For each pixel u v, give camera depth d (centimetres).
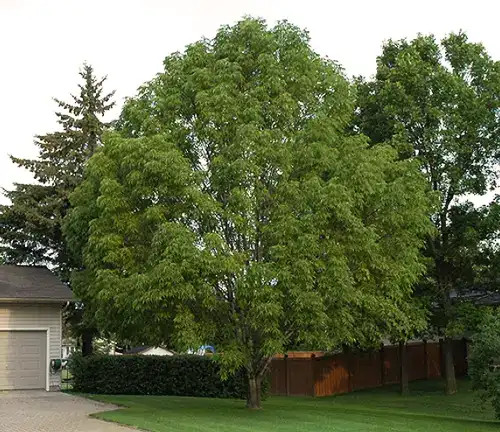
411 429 1548
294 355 2811
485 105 2531
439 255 2588
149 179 1591
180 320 1546
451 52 2681
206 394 2392
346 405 2277
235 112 1673
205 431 1359
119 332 1884
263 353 1684
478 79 2655
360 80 2745
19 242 3209
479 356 1691
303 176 1712
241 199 1570
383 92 2573
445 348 2750
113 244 1623
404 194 1775
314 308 1530
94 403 1958
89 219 1847
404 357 2738
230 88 1716
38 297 2414
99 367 2498
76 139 3316
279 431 1400
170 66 1831
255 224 1630
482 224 2450
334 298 1578
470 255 2531
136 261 1659
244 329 1711
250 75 1805
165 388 2453
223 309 1655
